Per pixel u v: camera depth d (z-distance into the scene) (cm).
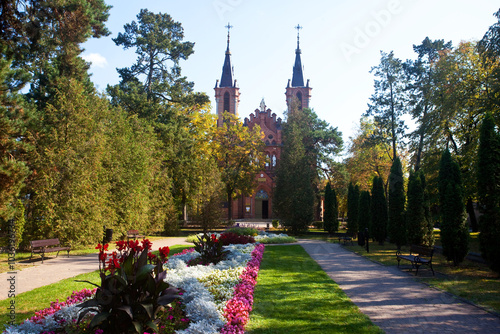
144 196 2553
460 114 2303
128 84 3250
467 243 1313
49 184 1758
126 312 500
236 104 6331
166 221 3048
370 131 4006
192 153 3575
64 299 814
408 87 3016
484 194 1159
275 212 3331
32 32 955
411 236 1725
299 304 791
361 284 1018
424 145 2450
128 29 3475
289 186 3084
